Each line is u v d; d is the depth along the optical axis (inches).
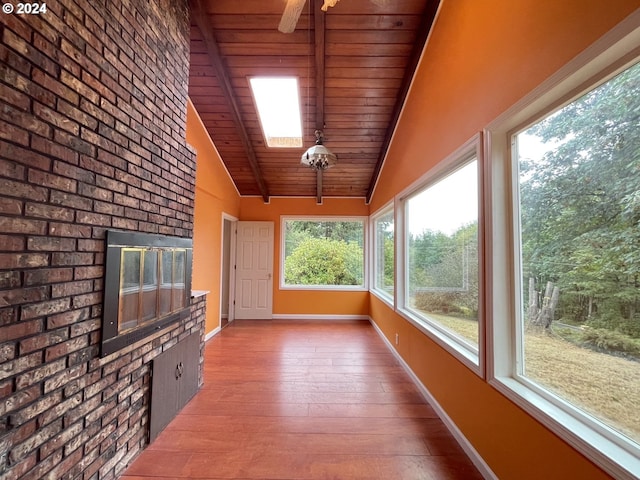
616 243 42.9
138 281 72.5
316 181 215.5
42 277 47.6
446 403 88.4
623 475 37.5
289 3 64.1
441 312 101.5
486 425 67.6
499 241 65.8
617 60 42.0
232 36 112.7
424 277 118.3
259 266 231.3
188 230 100.7
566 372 51.4
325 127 159.9
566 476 46.1
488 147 67.7
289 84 135.6
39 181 47.1
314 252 238.5
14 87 43.3
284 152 182.9
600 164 45.4
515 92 59.3
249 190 229.6
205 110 150.5
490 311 66.0
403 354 133.5
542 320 57.3
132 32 70.5
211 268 178.4
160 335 83.4
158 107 82.4
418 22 107.8
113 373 64.8
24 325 44.8
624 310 41.8
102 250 60.7
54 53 49.6
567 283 51.6
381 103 144.5
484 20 71.5
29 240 45.6
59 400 50.9
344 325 212.1
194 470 69.8
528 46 55.9
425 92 111.9
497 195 66.3
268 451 76.5
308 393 107.9
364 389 111.4
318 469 70.4
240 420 90.2
